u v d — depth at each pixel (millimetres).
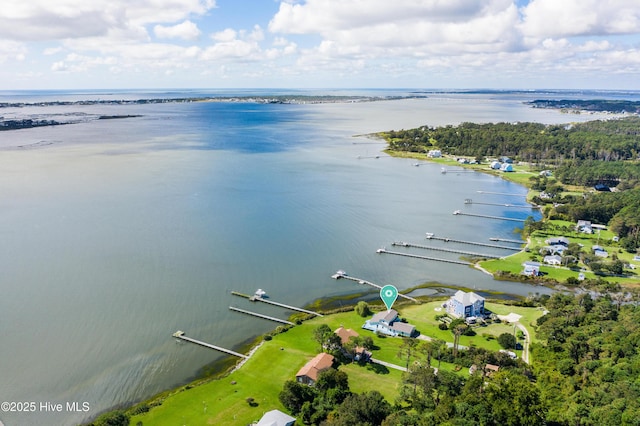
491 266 143750
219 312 111125
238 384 84125
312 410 75062
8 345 95312
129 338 99312
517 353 95562
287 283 127625
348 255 149000
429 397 76062
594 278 134625
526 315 113000
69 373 88000
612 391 74688
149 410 77000
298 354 93750
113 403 80875
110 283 122062
